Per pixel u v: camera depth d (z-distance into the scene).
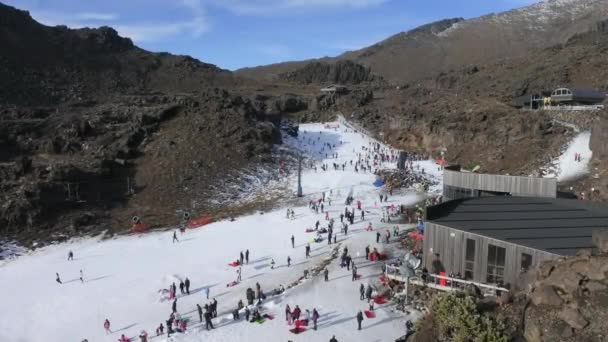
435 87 150.38
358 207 66.19
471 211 40.19
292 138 105.00
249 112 104.44
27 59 169.88
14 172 72.56
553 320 19.36
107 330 36.81
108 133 91.88
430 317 23.69
